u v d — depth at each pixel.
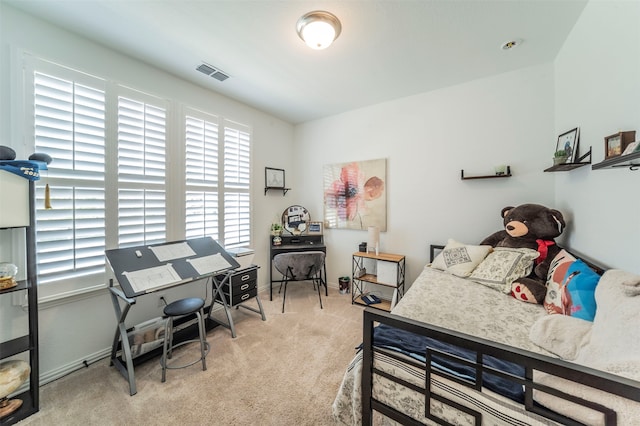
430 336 0.81
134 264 1.86
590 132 1.54
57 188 1.69
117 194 1.99
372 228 2.97
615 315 0.87
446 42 1.88
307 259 2.76
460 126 2.58
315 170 3.71
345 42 1.88
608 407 0.59
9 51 1.52
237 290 2.44
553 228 1.88
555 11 1.57
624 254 1.22
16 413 1.36
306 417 1.37
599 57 1.41
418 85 2.60
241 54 2.04
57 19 1.64
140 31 1.76
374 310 0.94
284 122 3.74
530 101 2.25
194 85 2.55
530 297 1.61
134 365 1.80
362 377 0.98
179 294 2.46
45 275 1.66
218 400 1.50
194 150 2.56
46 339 1.68
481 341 0.73
